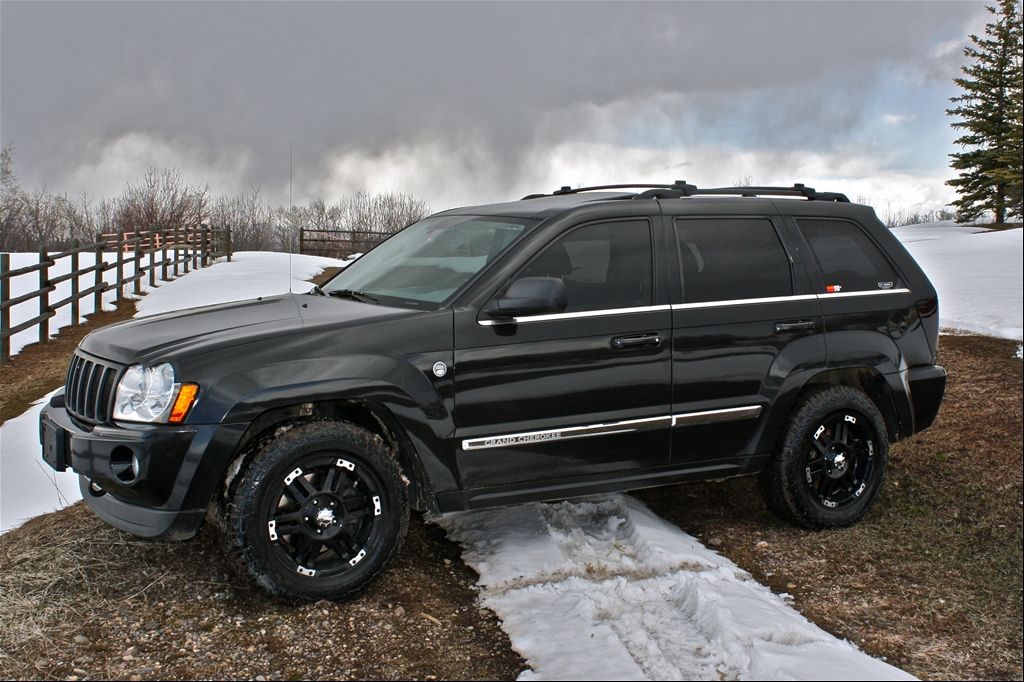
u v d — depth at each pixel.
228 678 3.22
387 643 3.50
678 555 4.25
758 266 4.65
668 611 3.75
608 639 3.42
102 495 3.91
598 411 4.22
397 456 4.06
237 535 3.59
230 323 4.07
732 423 4.53
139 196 37.44
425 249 4.73
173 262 20.92
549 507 4.98
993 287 14.10
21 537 4.58
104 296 16.47
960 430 6.61
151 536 3.60
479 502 4.07
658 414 4.34
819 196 5.14
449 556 4.39
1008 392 7.67
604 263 4.31
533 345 4.07
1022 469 5.68
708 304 4.46
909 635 3.70
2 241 44.78
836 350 4.74
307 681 3.21
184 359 3.63
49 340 12.70
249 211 47.31
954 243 26.16
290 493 3.69
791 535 4.76
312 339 3.78
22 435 7.17
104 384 3.81
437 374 3.91
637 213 4.43
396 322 3.91
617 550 4.38
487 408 4.01
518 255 4.15
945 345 9.91
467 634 3.60
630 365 4.26
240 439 3.59
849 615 3.86
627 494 5.32
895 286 5.00
